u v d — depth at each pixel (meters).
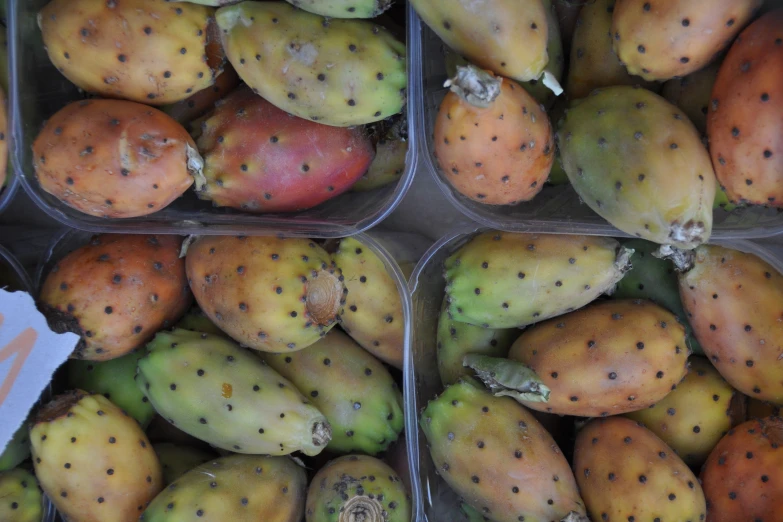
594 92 0.44
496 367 0.46
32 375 0.45
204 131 0.46
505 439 0.45
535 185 0.45
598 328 0.46
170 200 0.45
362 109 0.44
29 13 0.44
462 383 0.47
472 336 0.48
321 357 0.49
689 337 0.49
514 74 0.42
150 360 0.47
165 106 0.46
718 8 0.40
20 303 0.45
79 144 0.42
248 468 0.47
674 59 0.42
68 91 0.46
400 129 0.47
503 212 0.47
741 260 0.46
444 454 0.46
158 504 0.46
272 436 0.46
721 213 0.46
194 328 0.49
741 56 0.41
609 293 0.48
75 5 0.42
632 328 0.46
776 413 0.47
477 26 0.41
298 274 0.45
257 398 0.46
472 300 0.47
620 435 0.47
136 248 0.47
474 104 0.41
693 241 0.42
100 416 0.46
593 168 0.43
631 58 0.42
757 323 0.46
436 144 0.43
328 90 0.43
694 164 0.42
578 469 0.47
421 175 0.52
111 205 0.43
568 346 0.46
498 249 0.46
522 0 0.41
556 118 0.46
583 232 0.46
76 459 0.45
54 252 0.49
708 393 0.48
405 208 0.52
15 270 0.48
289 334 0.46
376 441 0.50
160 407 0.47
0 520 0.46
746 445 0.47
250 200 0.47
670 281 0.48
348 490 0.46
